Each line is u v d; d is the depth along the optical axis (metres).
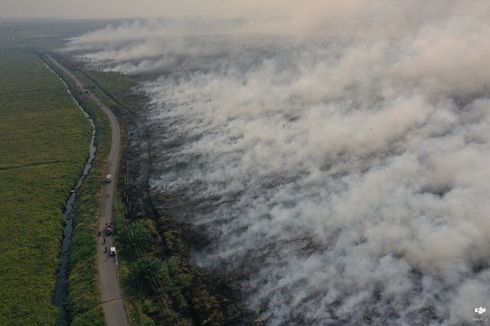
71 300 136.50
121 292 137.88
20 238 172.50
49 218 188.25
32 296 139.62
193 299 138.12
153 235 172.75
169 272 150.25
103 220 182.88
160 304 134.50
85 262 153.88
